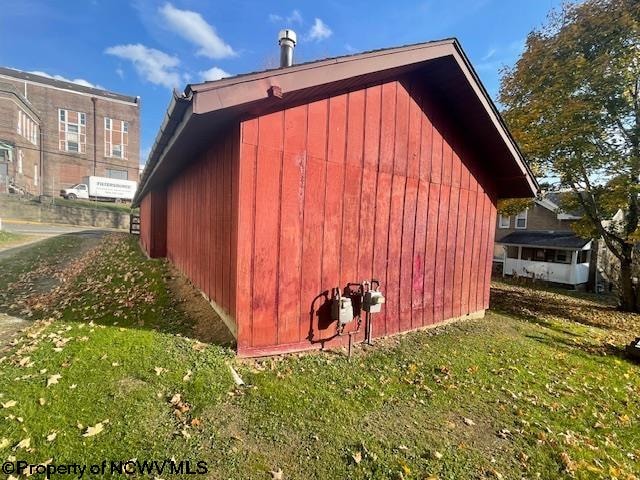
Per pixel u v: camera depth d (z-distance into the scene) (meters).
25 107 26.53
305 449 2.42
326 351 4.27
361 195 4.62
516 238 18.80
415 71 5.06
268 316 3.85
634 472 2.67
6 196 22.95
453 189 6.06
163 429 2.43
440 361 4.43
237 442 2.39
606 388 4.34
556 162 10.29
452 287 6.27
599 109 9.34
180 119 3.57
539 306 10.63
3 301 5.50
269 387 3.17
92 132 32.03
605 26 9.19
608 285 16.14
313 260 4.19
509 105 11.52
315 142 4.09
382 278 5.00
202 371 3.24
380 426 2.82
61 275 7.52
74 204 25.72
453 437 2.81
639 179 9.64
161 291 6.09
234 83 3.05
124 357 3.42
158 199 9.86
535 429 3.08
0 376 2.98
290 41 4.39
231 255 3.97
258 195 3.67
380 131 4.77
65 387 2.83
